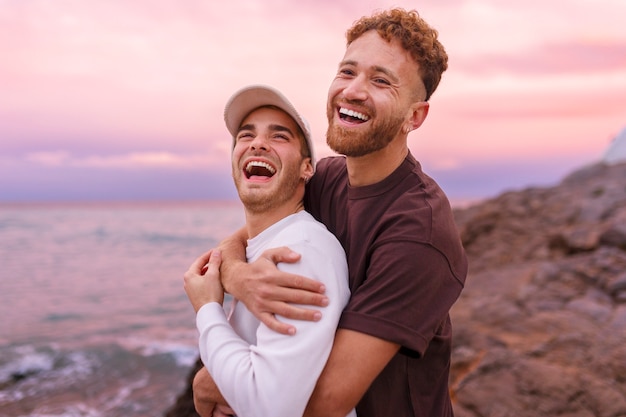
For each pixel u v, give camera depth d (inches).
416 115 81.7
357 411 75.9
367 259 74.9
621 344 200.8
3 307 1036.5
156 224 5206.7
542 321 239.3
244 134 85.1
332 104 80.0
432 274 70.1
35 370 550.9
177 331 773.9
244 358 69.5
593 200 455.8
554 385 172.7
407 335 68.0
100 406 443.8
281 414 65.0
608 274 285.3
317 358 66.7
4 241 3006.9
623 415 160.7
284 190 82.8
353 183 81.9
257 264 73.5
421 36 77.7
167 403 447.8
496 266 377.4
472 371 186.1
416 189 77.0
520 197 534.6
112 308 1014.4
